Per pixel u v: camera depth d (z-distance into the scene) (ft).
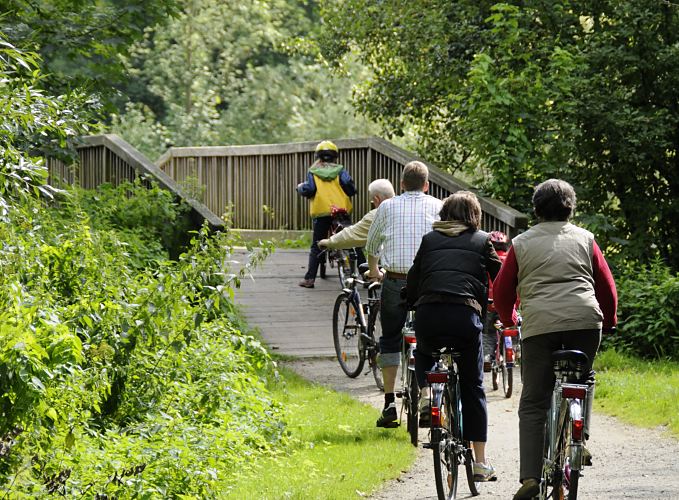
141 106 214.48
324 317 81.71
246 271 48.08
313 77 208.74
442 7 106.22
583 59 88.94
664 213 92.99
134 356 43.14
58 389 34.37
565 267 35.12
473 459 41.19
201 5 205.87
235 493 38.91
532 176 88.69
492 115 86.74
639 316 73.97
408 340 48.67
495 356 62.39
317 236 91.25
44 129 42.45
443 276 40.42
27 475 31.09
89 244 45.34
